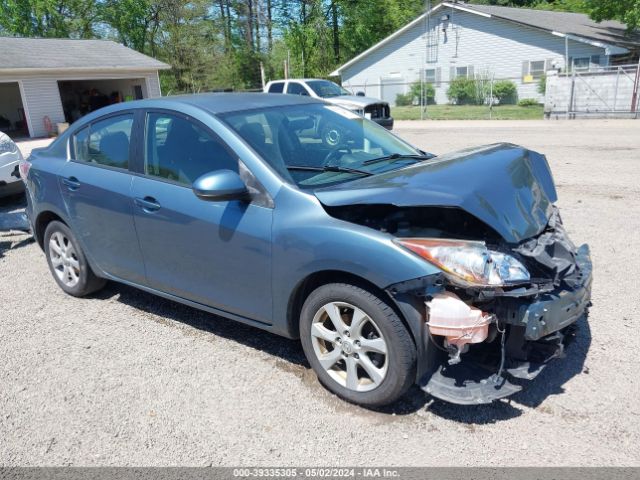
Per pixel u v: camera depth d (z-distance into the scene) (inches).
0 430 120.0
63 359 149.2
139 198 152.3
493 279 104.0
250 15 1841.8
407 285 107.7
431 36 1299.2
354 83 1454.2
